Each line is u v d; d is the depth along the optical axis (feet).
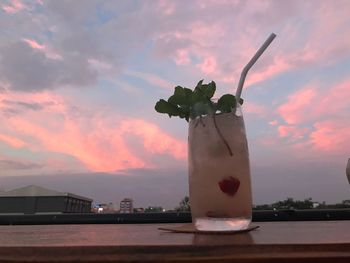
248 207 1.07
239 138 1.07
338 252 0.68
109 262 0.68
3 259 0.70
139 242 0.78
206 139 1.06
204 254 0.68
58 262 0.69
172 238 0.88
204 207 1.05
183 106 1.16
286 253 0.68
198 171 1.07
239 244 0.69
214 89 1.11
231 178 1.04
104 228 1.49
